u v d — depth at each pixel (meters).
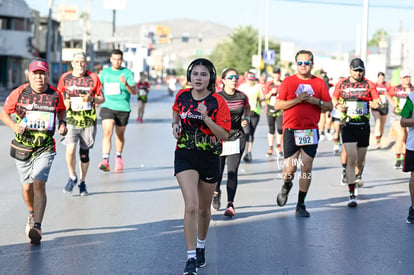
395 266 10.77
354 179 16.02
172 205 15.50
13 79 122.50
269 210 15.31
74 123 16.36
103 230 12.91
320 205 16.08
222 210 15.27
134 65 39.44
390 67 113.81
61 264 10.54
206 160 10.31
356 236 12.80
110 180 19.06
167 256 11.07
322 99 14.53
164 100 84.38
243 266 10.63
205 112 9.99
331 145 31.44
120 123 19.94
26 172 12.02
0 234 12.51
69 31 168.88
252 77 24.03
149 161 23.39
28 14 118.44
